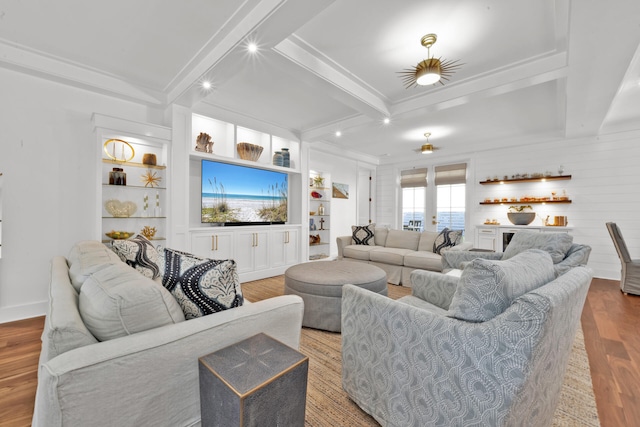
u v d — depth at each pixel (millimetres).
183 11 2119
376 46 2549
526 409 1027
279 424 979
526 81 2816
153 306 1039
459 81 3141
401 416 1281
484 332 1023
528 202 5277
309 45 2533
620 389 1747
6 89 2664
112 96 3240
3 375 1821
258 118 4445
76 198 3029
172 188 3465
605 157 4680
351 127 4441
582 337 2484
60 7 2072
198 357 1072
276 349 1124
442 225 6562
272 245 4711
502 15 2133
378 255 4520
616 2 1734
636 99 3592
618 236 3775
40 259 2840
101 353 868
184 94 3182
